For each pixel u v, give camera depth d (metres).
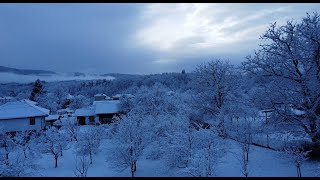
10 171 21.94
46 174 26.39
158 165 26.23
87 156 32.50
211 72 41.12
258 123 30.17
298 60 22.44
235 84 39.78
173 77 123.88
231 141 30.92
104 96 108.62
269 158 23.66
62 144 33.97
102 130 38.22
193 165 19.62
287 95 22.55
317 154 21.75
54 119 62.91
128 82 150.62
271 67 23.89
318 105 21.66
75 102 92.19
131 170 24.89
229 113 36.38
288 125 23.02
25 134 43.66
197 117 41.50
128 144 24.41
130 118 28.23
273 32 23.31
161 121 31.77
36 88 107.94
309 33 21.55
